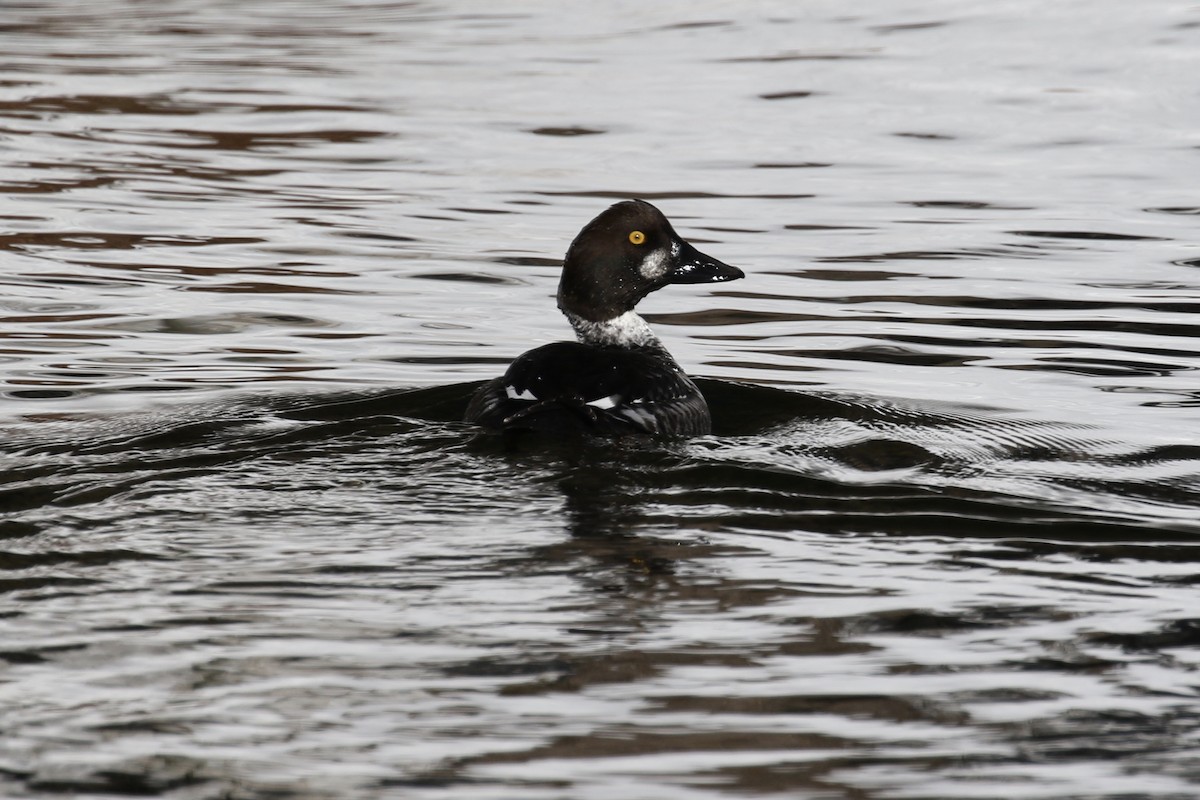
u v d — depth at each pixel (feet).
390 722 21.93
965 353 46.96
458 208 67.26
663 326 50.60
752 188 70.95
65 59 106.22
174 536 28.96
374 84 97.25
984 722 22.26
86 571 27.25
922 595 26.94
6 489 31.68
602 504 30.96
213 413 38.91
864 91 92.02
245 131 83.87
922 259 58.90
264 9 135.95
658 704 22.65
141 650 24.06
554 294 53.88
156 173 73.51
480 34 116.98
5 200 66.90
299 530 29.45
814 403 40.04
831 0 122.83
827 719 22.26
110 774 20.45
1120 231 62.95
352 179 72.95
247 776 20.47
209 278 55.16
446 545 28.66
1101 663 24.26
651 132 83.15
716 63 101.81
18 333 47.80
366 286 54.39
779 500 31.60
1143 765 21.13
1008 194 69.51
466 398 39.91
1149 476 34.76
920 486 33.27
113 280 54.60
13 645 24.18
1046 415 40.29
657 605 26.21
